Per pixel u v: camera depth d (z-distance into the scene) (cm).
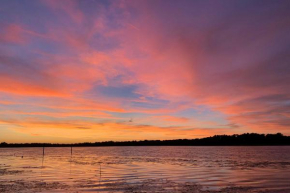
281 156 9625
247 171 4222
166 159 7956
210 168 4791
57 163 6178
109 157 9569
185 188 2572
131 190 2466
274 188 2594
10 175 3575
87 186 2669
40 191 2408
